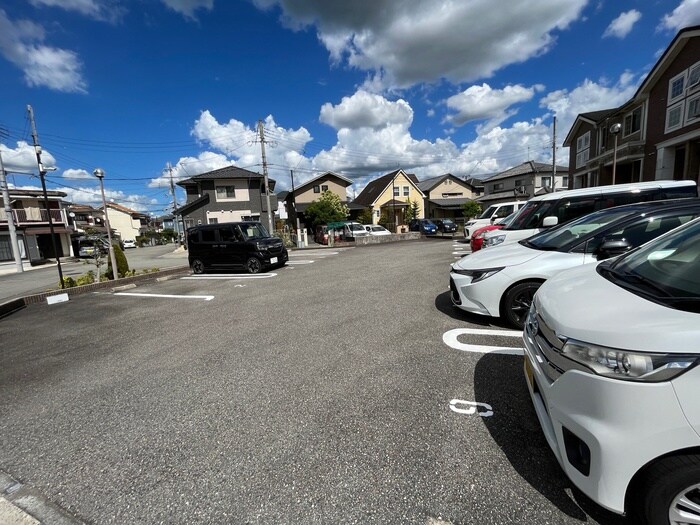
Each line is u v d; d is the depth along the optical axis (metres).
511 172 33.53
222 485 1.76
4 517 1.66
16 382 3.24
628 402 1.25
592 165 19.91
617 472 1.27
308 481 1.75
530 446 1.91
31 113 13.07
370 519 1.51
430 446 1.95
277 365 3.18
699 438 1.17
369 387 2.65
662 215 3.35
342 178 32.41
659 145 14.16
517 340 3.33
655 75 14.06
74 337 4.59
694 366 1.18
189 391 2.80
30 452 2.15
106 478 1.87
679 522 1.24
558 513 1.49
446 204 35.75
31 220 22.47
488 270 3.69
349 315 4.60
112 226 44.97
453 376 2.73
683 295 1.55
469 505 1.55
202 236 10.25
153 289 8.09
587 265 2.42
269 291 6.77
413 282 6.45
